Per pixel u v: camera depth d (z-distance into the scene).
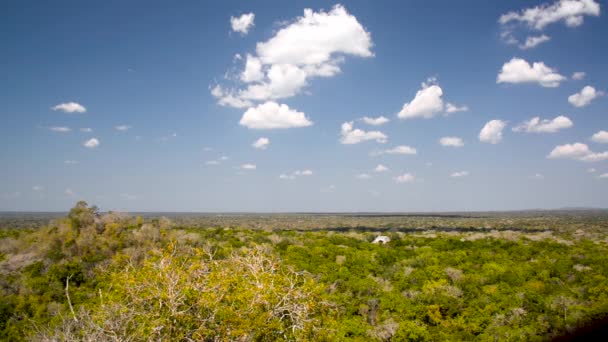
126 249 32.28
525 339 17.80
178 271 9.20
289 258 36.03
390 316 23.03
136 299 8.66
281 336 10.00
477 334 20.92
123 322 8.35
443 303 23.77
